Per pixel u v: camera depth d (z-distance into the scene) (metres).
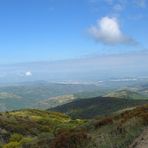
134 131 20.23
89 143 20.34
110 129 24.08
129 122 22.59
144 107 29.20
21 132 79.81
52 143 23.39
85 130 29.11
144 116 23.28
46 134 36.09
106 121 28.86
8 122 88.62
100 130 26.12
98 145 18.81
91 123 32.06
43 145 28.84
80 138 21.69
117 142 18.70
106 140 19.09
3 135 70.12
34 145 32.66
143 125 21.72
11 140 62.50
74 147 21.11
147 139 17.30
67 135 22.81
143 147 15.68
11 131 78.19
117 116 29.75
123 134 20.14
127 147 17.33
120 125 22.88
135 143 17.16
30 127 88.56
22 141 44.81
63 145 21.73
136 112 27.22
